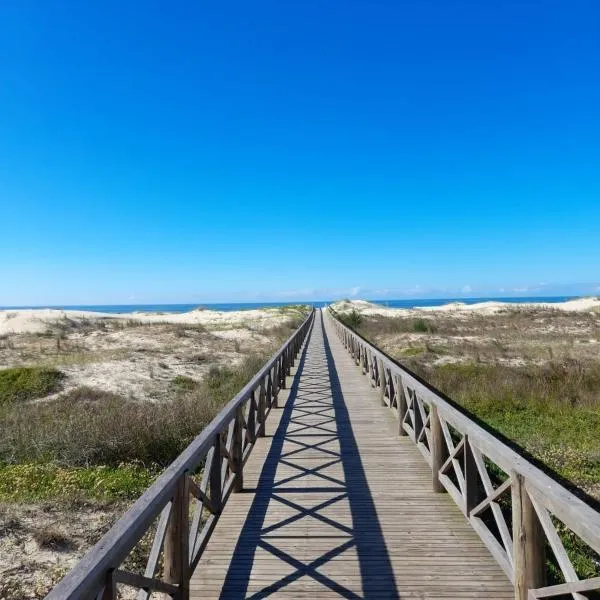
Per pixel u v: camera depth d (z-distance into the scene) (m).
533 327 33.56
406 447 6.68
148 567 2.41
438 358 18.34
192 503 5.75
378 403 9.70
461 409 10.31
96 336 24.78
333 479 5.42
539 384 12.33
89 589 1.72
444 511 4.53
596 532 1.93
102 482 6.38
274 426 7.86
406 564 3.58
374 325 34.00
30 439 7.86
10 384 12.48
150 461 7.66
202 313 58.31
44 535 4.70
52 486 6.25
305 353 19.22
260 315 50.12
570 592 2.32
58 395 11.78
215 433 3.74
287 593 3.24
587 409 10.74
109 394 11.85
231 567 3.58
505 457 2.96
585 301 59.31
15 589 3.93
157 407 9.55
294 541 3.96
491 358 18.38
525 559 2.74
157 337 24.36
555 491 2.38
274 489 5.12
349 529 4.16
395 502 4.75
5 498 5.81
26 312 36.78
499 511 3.31
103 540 1.97
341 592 3.24
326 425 7.93
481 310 50.66
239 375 14.06
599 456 7.74
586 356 18.72
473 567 3.53
